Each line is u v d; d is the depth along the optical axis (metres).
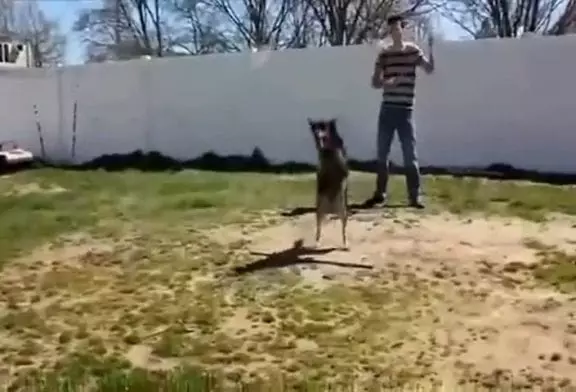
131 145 12.08
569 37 9.00
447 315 3.94
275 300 4.23
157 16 24.12
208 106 11.44
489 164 9.58
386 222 6.07
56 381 3.24
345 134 10.37
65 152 12.49
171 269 4.93
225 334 3.76
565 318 3.86
